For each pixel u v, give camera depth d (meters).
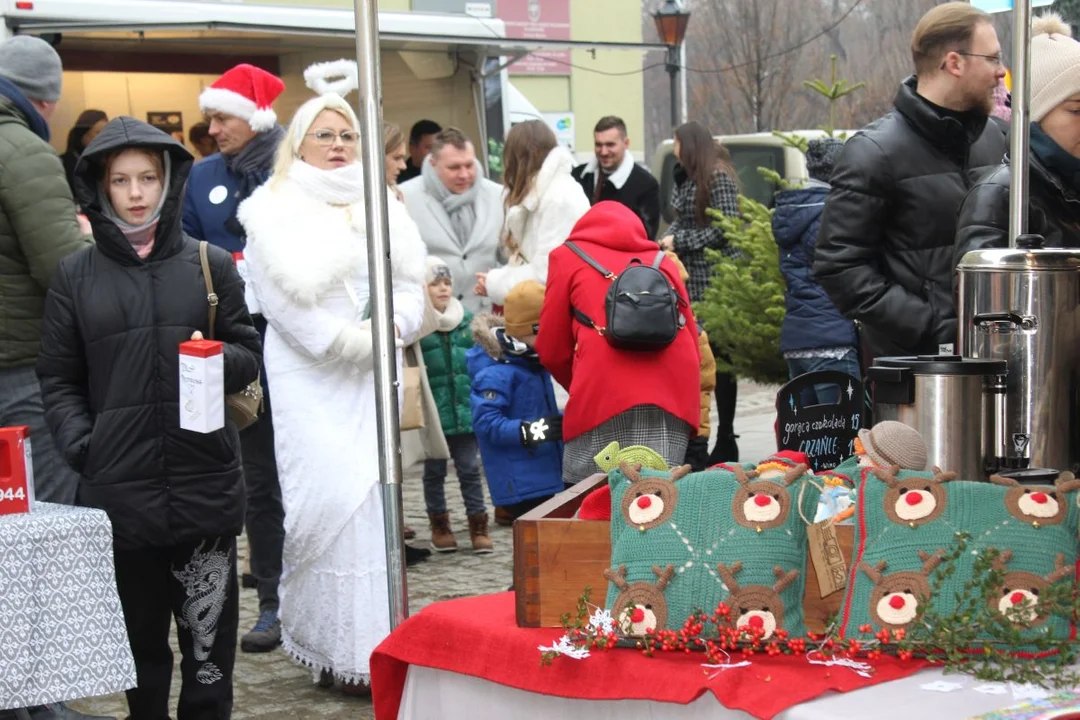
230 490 3.79
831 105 7.79
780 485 2.65
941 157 4.07
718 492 2.67
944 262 4.08
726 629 2.55
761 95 20.08
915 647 2.45
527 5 19.52
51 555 3.34
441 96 10.34
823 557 2.64
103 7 8.81
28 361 4.69
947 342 4.01
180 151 3.77
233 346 3.82
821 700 2.34
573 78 20.55
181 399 3.61
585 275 4.62
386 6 12.49
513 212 6.05
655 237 9.30
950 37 3.97
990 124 4.28
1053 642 2.40
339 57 10.20
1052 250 3.06
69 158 9.89
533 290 5.54
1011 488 2.53
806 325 6.69
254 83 5.71
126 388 3.70
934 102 4.05
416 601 5.74
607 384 4.51
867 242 4.11
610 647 2.61
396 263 4.68
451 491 8.23
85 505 3.75
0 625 3.27
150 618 3.85
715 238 7.93
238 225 5.71
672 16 13.81
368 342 4.45
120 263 3.75
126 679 3.46
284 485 4.57
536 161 5.98
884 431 2.74
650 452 3.00
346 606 4.51
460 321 6.59
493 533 7.04
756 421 10.62
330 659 4.58
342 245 4.52
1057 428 3.04
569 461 4.66
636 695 2.53
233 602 3.93
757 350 7.48
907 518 2.54
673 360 4.56
